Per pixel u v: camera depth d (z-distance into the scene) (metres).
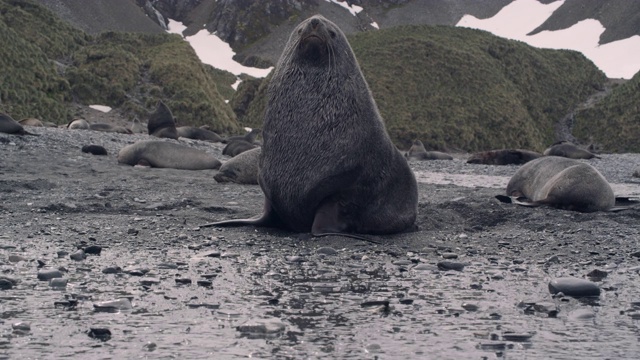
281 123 7.51
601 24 124.62
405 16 147.12
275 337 3.71
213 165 16.14
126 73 52.66
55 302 4.37
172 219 8.59
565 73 80.25
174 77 55.03
